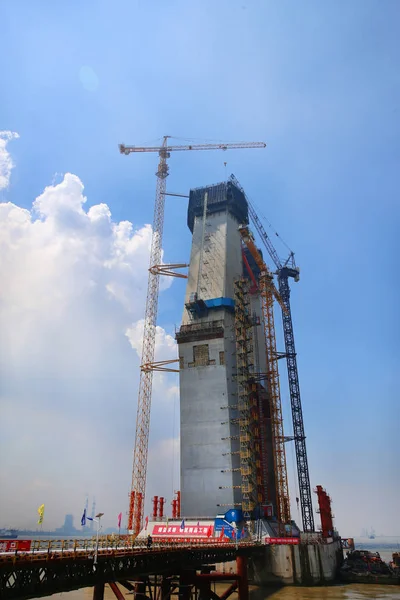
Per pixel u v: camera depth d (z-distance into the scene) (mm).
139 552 40750
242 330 117750
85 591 83312
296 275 172500
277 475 119125
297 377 154375
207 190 145625
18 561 28891
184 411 111438
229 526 88625
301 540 94875
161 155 183375
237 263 135625
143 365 149375
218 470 103438
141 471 137375
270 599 70625
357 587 85188
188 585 55156
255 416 115812
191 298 123062
